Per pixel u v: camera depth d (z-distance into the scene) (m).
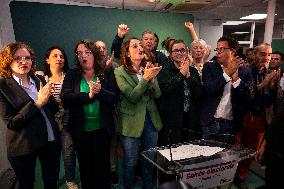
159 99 2.42
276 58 3.20
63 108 2.55
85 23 5.46
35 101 1.85
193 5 5.89
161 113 2.42
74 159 2.58
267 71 2.95
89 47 2.08
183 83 2.36
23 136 1.76
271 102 2.79
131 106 2.22
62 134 2.52
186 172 1.25
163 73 2.38
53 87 2.60
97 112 2.11
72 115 2.07
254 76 2.91
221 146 1.57
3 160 2.95
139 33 6.23
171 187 0.91
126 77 2.20
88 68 2.10
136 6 5.75
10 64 1.76
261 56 2.91
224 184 1.39
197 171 1.27
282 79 3.05
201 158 1.38
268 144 1.94
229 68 2.21
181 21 6.63
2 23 3.96
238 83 2.27
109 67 2.71
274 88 2.80
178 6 5.94
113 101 2.13
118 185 2.70
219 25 9.09
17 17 4.75
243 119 2.62
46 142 1.90
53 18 5.09
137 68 2.30
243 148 1.54
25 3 4.79
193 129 2.47
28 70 1.83
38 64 5.04
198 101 2.46
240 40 10.84
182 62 2.31
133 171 2.32
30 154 1.84
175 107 2.37
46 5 4.98
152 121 2.28
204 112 2.40
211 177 1.33
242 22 9.57
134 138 2.23
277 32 9.59
